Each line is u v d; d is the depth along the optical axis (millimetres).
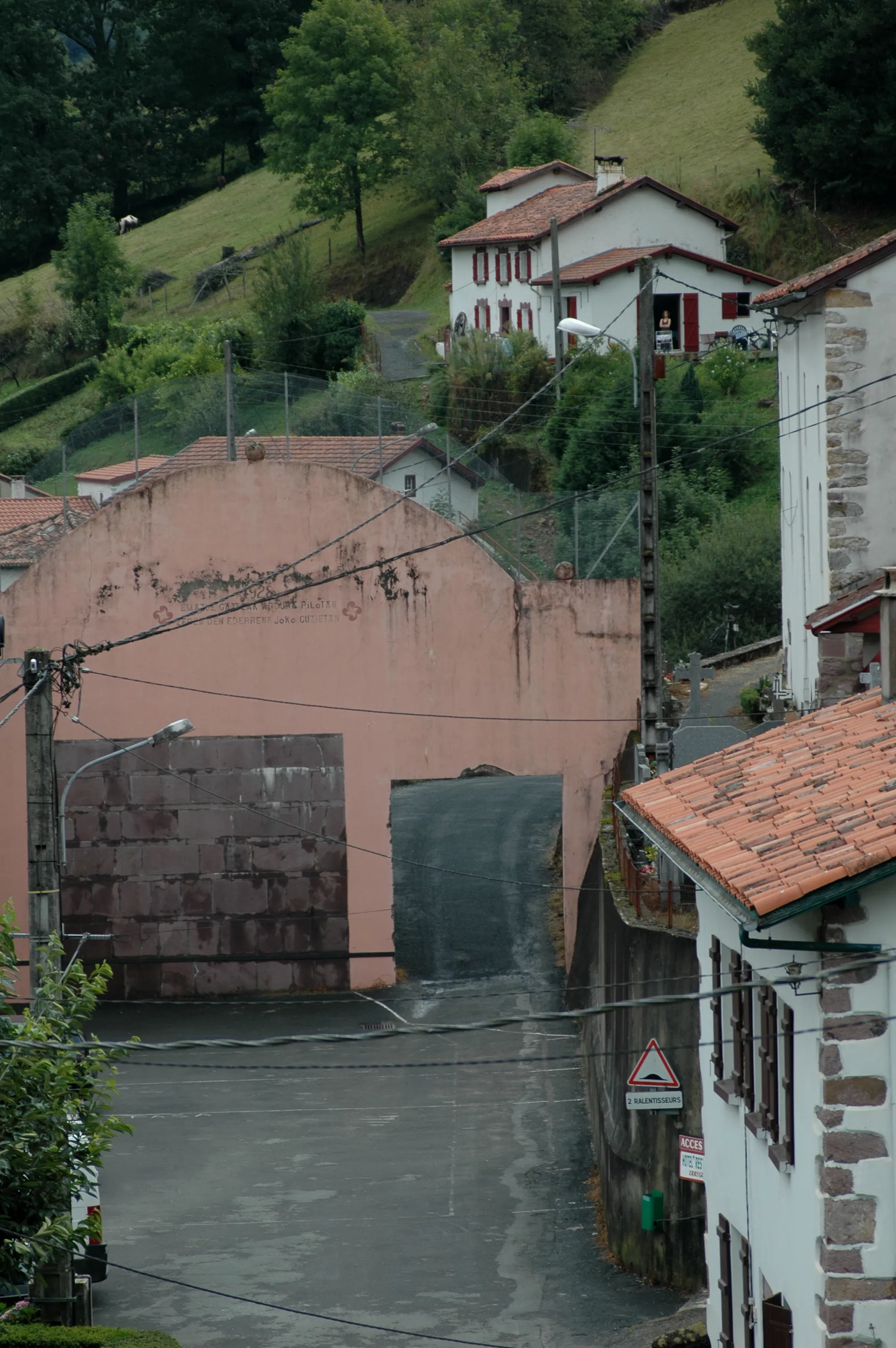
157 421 171750
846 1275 28703
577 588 86812
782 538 82000
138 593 86625
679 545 121938
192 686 86812
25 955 86375
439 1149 63625
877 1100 28578
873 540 68562
